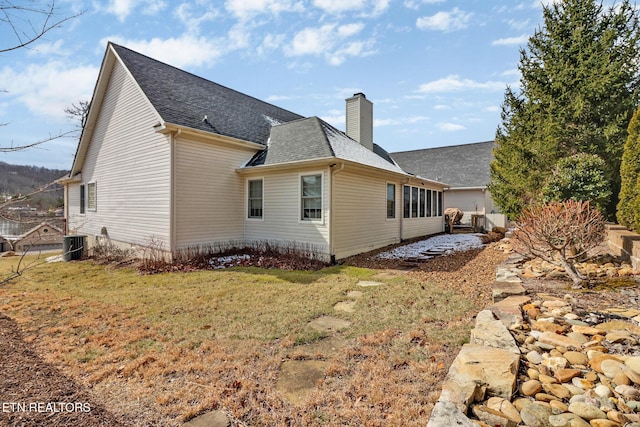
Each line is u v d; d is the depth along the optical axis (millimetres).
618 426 1812
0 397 2521
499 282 4785
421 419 2123
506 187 11109
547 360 2500
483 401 2074
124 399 2549
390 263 8383
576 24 9633
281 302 5031
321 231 8750
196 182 9180
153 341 3654
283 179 9555
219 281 6633
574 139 9578
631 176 6422
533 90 10164
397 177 11852
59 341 3699
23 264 9609
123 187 10656
